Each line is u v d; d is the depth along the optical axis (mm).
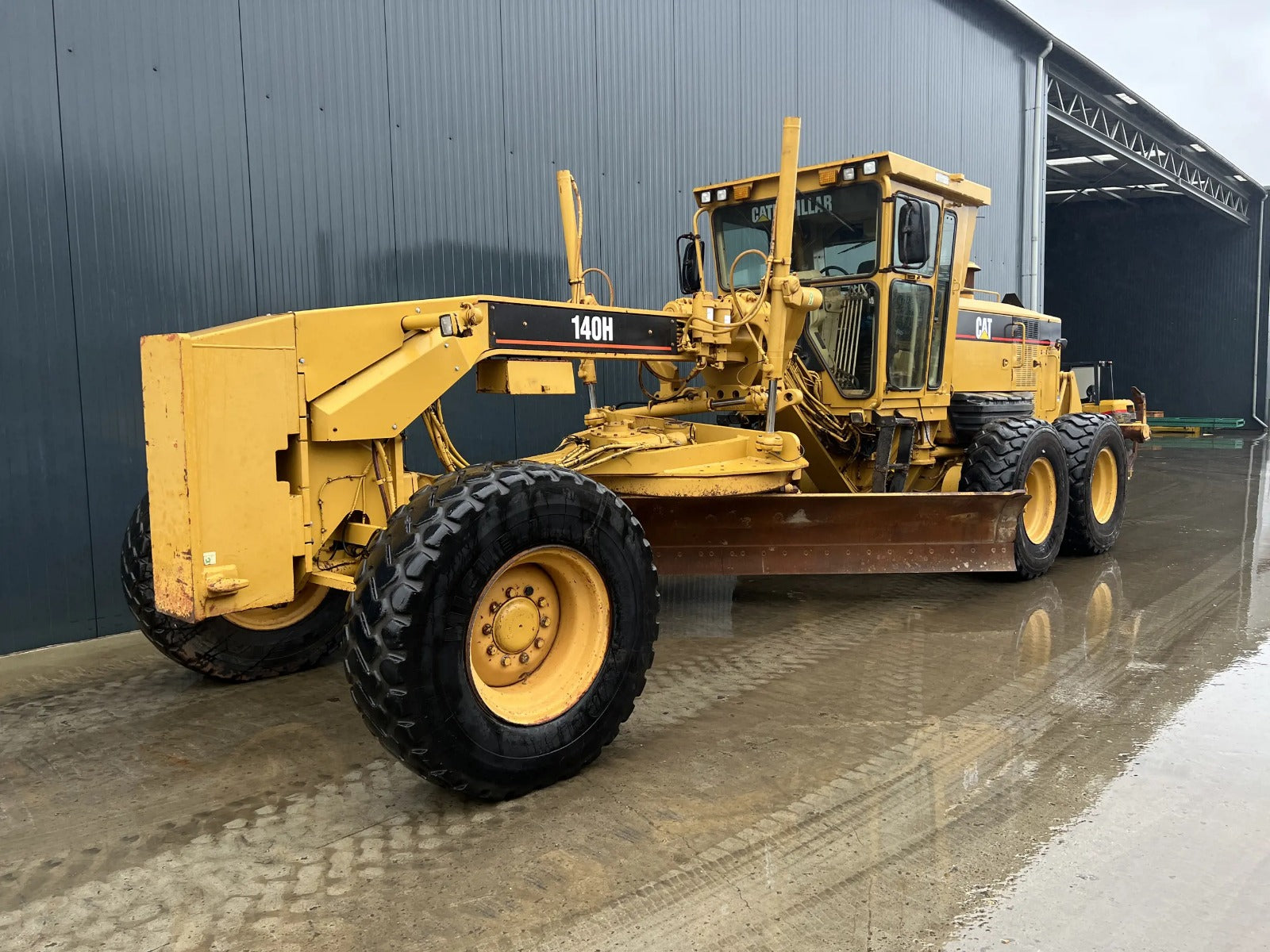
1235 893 2246
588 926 2125
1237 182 22969
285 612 3979
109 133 4520
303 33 5238
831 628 4602
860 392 5141
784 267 4414
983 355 6410
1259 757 3010
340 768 3047
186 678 4004
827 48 9469
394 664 2471
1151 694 3590
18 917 2211
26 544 4387
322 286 5379
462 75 6062
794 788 2818
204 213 4871
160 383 2646
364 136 5539
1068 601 5086
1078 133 16516
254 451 2730
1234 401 24109
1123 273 25531
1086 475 5992
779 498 4492
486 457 6316
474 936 2094
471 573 2609
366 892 2289
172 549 2678
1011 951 2021
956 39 11734
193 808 2768
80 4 4398
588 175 6965
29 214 4297
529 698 2871
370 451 3154
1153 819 2607
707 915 2164
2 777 3006
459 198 6078
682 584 5668
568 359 3727
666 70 7602
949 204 5406
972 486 5266
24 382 4328
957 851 2436
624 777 2914
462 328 3203
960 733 3229
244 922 2172
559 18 6680
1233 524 7762
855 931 2096
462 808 2738
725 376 4848
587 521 2904
